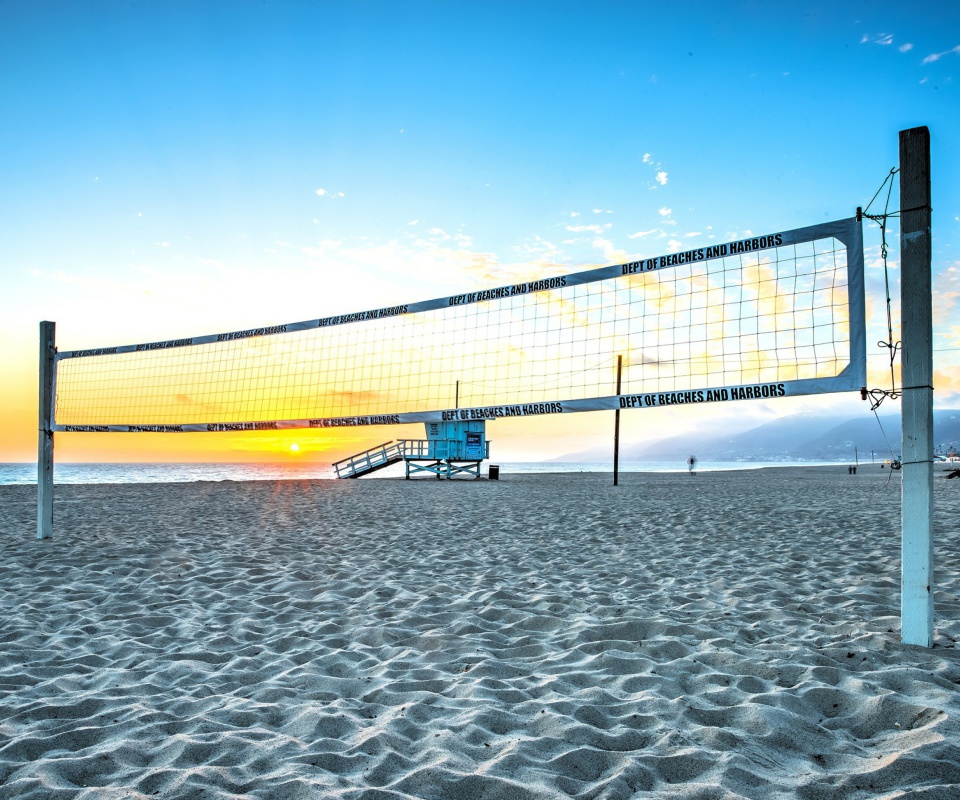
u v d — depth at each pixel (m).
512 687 2.48
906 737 1.93
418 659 2.89
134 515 9.33
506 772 1.76
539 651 2.99
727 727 2.07
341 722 2.13
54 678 2.63
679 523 8.14
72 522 8.39
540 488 16.81
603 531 7.44
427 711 2.24
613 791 1.65
